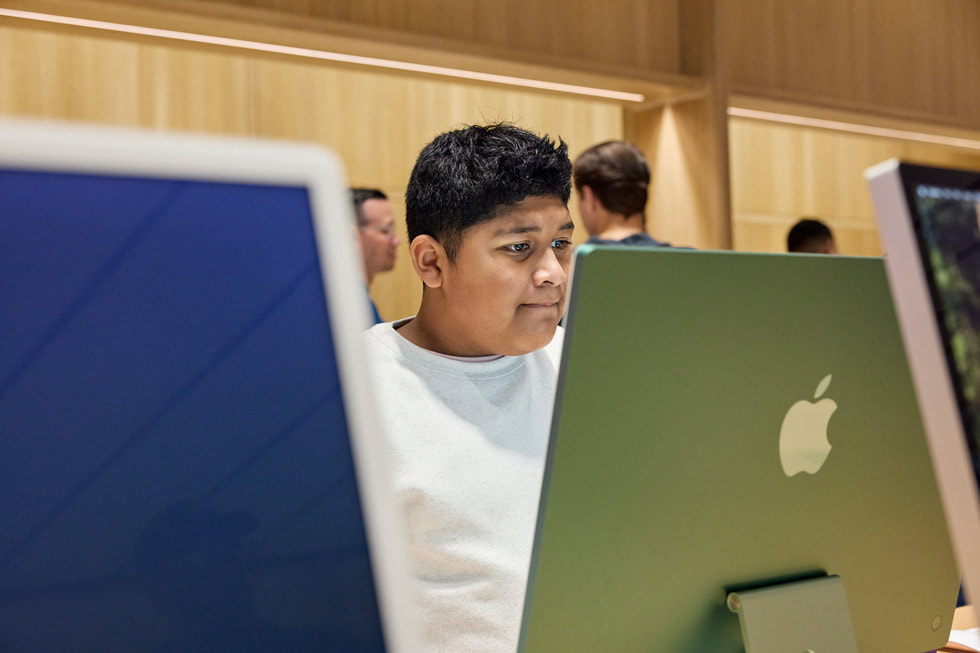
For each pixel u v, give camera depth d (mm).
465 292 1175
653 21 3686
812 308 858
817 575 915
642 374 778
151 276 512
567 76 3439
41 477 479
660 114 3859
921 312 637
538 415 1228
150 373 507
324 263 549
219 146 528
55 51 3896
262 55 3082
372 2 3027
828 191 6152
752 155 5848
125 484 496
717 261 797
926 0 4574
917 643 1011
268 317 535
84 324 495
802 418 875
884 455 932
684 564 835
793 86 4066
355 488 540
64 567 480
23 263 484
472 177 1138
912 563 980
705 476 828
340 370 546
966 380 635
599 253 742
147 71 4062
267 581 516
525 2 3369
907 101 4477
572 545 777
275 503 523
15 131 478
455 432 1155
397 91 4613
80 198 499
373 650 528
